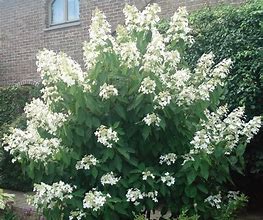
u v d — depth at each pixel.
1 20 12.75
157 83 3.71
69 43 11.23
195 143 3.73
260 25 6.25
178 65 4.08
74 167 3.92
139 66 3.84
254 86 5.96
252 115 6.04
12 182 9.17
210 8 7.47
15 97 10.94
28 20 12.14
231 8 6.98
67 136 3.82
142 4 9.58
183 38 4.00
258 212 6.64
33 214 6.52
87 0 10.84
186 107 3.84
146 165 3.97
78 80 3.80
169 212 4.07
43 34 11.80
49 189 3.70
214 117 4.02
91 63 3.97
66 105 3.83
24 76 12.17
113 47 3.89
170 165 3.95
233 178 6.65
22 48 12.24
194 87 3.89
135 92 3.82
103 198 3.55
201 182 3.95
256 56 6.09
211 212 4.01
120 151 3.70
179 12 4.01
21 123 8.81
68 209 3.89
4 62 12.61
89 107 3.74
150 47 3.73
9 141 4.04
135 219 3.59
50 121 3.89
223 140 3.95
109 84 3.86
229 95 6.07
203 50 6.68
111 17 10.20
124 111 3.83
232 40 6.37
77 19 11.33
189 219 3.49
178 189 3.90
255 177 6.73
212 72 3.99
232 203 4.05
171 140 3.93
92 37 3.85
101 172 3.80
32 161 3.89
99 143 3.86
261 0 6.48
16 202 7.53
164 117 3.80
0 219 6.52
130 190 3.69
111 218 3.67
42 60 4.00
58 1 11.73
